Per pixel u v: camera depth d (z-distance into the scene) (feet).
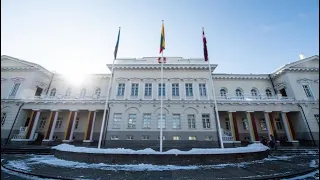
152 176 30.22
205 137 77.66
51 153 58.59
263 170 34.22
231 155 43.29
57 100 86.17
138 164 40.75
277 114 94.94
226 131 85.40
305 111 83.35
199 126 79.71
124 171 34.06
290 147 70.13
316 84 89.30
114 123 81.46
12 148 60.70
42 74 99.45
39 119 93.97
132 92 88.38
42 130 91.56
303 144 80.38
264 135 90.53
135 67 91.71
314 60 94.22
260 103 84.69
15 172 32.81
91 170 34.53
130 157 41.78
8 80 92.58
